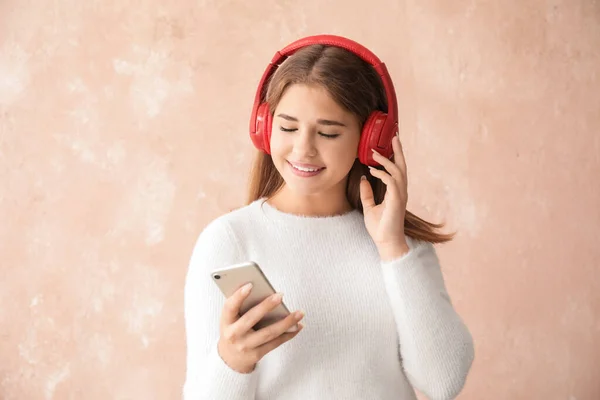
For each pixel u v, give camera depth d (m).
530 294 3.07
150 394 2.79
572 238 3.08
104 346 2.75
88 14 2.65
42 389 2.74
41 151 2.66
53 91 2.65
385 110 1.37
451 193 2.96
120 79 2.69
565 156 3.04
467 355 1.37
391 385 1.39
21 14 2.63
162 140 2.72
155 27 2.69
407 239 1.44
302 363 1.33
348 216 1.43
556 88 3.00
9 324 2.70
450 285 3.01
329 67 1.25
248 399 1.18
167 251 2.75
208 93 2.73
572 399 3.14
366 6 2.83
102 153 2.69
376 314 1.37
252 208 1.40
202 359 1.27
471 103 2.94
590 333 3.14
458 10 2.90
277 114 1.28
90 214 2.70
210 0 2.71
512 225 3.03
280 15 2.76
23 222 2.68
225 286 1.09
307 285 1.35
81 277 2.72
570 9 2.99
